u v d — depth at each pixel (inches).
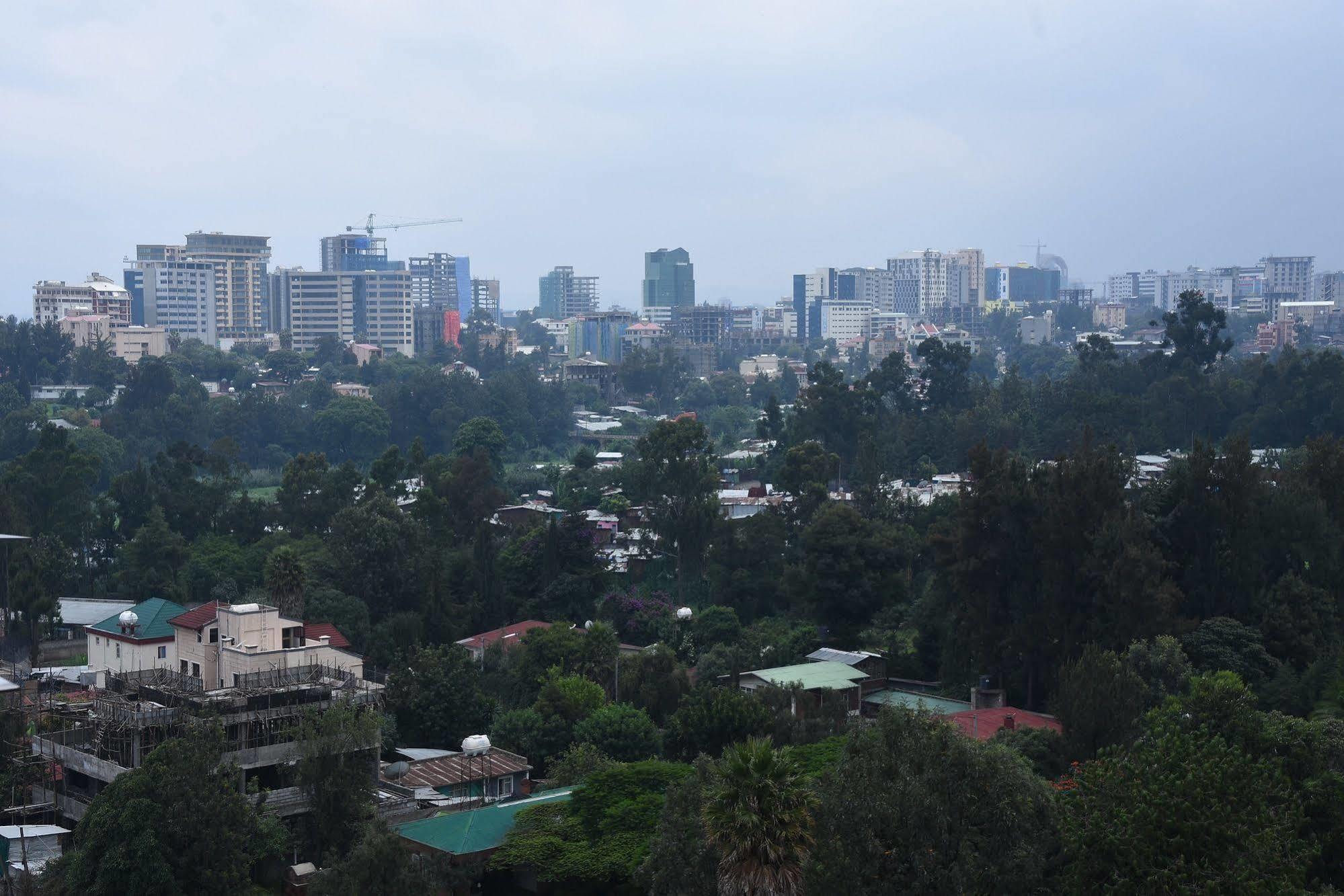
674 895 2014.0
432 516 5748.0
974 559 4047.7
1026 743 2876.5
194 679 3228.3
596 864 2383.1
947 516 5915.4
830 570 4793.3
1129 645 3563.0
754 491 7780.5
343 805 2642.7
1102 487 3909.9
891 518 6058.1
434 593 4746.6
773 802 1717.5
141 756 2859.3
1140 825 1870.1
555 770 3142.2
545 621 5088.6
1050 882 1927.9
